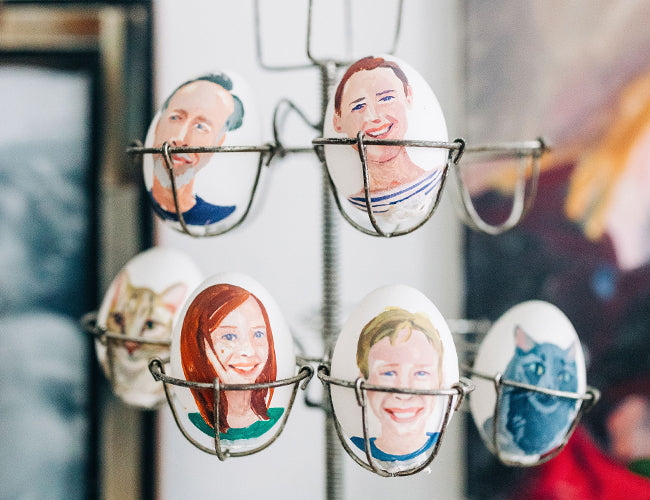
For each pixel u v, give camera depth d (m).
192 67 0.53
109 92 0.52
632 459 0.50
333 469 0.44
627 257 0.49
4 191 0.52
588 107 0.50
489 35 0.51
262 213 0.53
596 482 0.50
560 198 0.50
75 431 0.53
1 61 0.52
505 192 0.51
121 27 0.51
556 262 0.50
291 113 0.53
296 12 0.53
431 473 0.53
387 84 0.38
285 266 0.53
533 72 0.50
